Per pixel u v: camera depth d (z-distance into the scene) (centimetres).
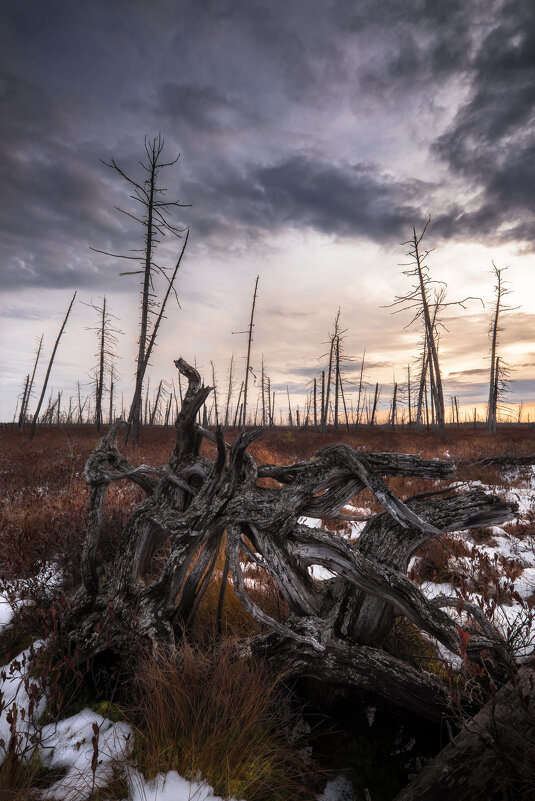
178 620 300
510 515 235
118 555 313
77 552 399
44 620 303
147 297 1794
